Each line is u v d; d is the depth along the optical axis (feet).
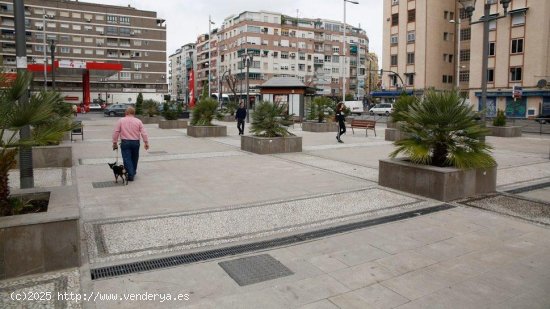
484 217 21.83
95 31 314.76
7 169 16.08
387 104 175.83
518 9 144.15
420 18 180.04
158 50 337.52
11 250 14.24
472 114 27.91
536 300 12.93
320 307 12.46
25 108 15.98
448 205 24.34
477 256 16.47
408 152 27.55
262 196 26.40
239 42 302.25
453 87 28.89
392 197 26.25
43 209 16.74
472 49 159.53
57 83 268.41
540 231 19.56
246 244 17.80
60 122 17.34
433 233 19.25
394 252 16.88
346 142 58.75
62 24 302.86
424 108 28.12
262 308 12.38
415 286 13.88
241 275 14.65
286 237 18.69
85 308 12.28
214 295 13.17
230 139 62.59
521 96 132.46
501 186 29.60
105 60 319.88
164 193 27.12
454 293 13.38
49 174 33.88
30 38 291.17
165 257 16.28
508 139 66.69
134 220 21.07
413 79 184.65
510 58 148.87
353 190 28.19
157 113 108.27
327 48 328.49
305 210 23.20
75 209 15.66
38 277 14.42
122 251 16.87
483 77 42.11
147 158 42.96
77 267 15.21
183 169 36.45
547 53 140.97
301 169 36.58
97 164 39.06
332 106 84.43
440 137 27.25
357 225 20.48
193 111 69.67
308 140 61.52
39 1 293.84
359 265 15.57
